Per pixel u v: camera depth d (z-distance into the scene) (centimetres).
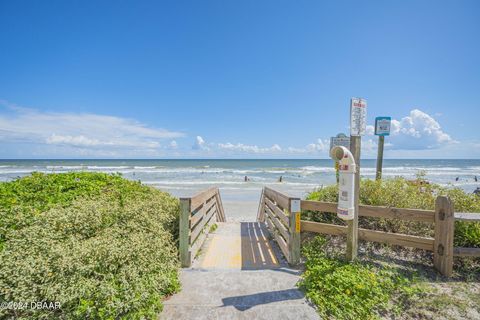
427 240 356
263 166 5697
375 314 268
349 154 345
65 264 253
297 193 1736
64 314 240
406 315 269
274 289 311
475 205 417
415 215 364
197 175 3338
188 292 303
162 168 4550
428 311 273
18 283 237
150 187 658
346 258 370
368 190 469
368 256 385
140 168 4488
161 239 353
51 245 282
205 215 541
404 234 380
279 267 382
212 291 305
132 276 269
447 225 336
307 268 367
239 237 554
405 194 449
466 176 3256
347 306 273
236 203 1470
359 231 397
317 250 417
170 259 351
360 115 368
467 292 305
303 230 432
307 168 4744
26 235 292
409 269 352
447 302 284
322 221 473
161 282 295
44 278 247
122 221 374
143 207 418
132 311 253
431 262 368
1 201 382
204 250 465
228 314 263
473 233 370
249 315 262
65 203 411
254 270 369
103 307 239
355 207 367
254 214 1185
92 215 351
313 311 269
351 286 300
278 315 262
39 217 331
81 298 242
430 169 4781
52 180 504
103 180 593
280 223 469
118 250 280
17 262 251
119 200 482
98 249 274
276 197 505
